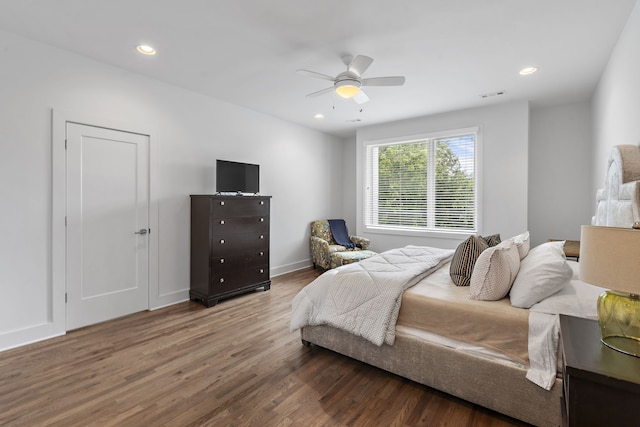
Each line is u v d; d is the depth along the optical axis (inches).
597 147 138.3
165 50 107.8
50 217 105.3
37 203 102.4
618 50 98.7
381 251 211.2
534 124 175.0
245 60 115.0
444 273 101.3
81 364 87.7
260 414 67.7
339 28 93.7
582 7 83.0
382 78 107.0
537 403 60.7
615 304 47.4
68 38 100.0
